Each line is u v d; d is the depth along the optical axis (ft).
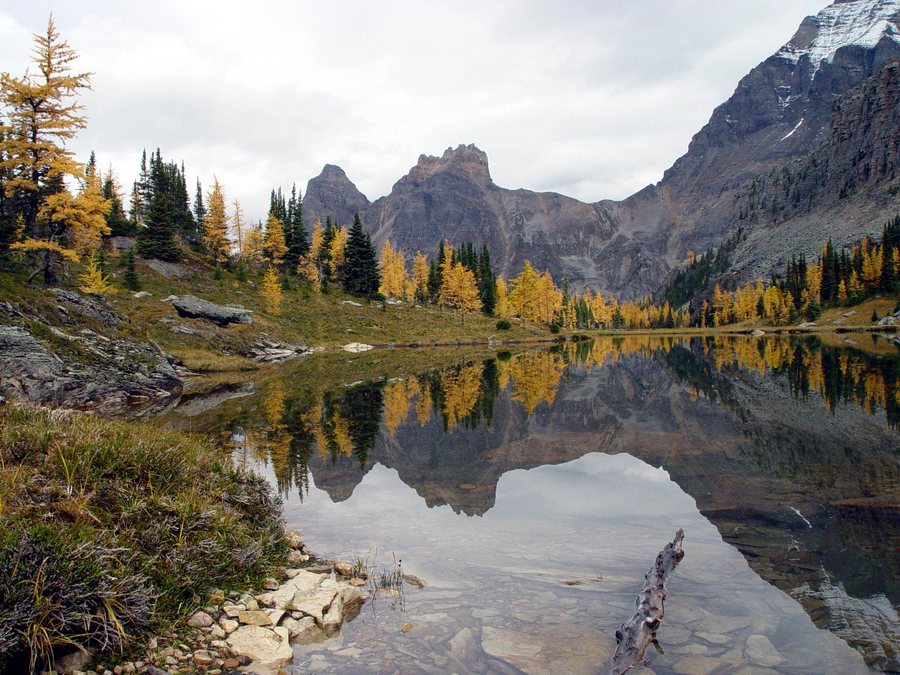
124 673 15.26
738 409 66.95
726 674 15.02
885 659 15.60
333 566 24.11
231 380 113.80
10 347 66.64
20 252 119.24
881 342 199.52
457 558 24.88
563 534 27.81
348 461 45.37
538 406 77.10
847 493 32.24
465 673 15.84
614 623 18.51
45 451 23.79
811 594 19.88
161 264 234.17
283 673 15.93
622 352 213.25
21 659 14.38
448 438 55.26
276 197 348.38
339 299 297.53
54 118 103.45
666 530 27.81
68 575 15.90
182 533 21.70
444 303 371.56
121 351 88.74
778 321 431.02
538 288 369.91
